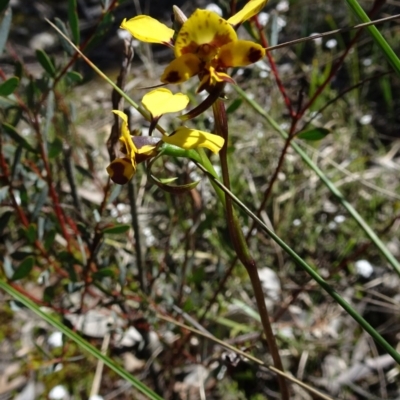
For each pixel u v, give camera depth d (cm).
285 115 35
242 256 14
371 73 38
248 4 12
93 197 30
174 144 12
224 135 13
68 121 23
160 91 12
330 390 25
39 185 22
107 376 26
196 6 47
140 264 23
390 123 36
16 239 29
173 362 24
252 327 25
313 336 27
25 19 49
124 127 12
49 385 26
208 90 11
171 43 12
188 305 22
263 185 32
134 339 27
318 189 31
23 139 20
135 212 22
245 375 26
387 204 31
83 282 22
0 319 28
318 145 33
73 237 25
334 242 30
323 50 40
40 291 28
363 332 27
